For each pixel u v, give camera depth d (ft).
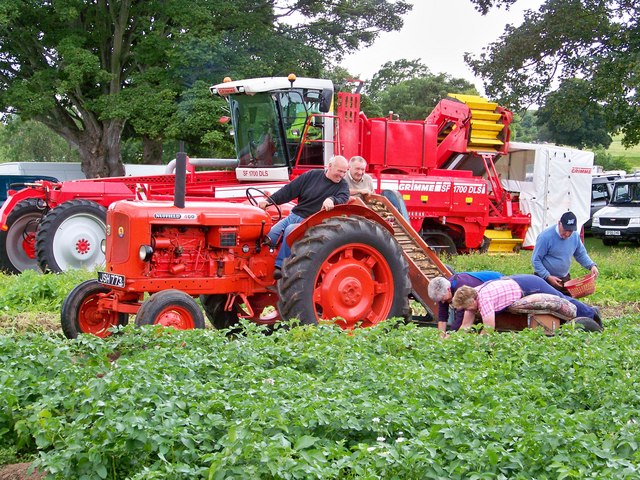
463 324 28.60
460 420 16.11
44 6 88.63
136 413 15.89
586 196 70.03
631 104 81.92
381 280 30.50
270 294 31.17
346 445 17.03
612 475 14.07
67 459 15.11
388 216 34.78
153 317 26.43
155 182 51.65
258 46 89.92
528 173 68.59
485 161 64.59
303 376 19.84
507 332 26.91
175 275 28.96
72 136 94.73
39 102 85.81
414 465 14.66
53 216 46.42
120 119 91.45
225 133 81.35
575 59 87.51
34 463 15.05
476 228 62.75
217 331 24.70
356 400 18.33
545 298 28.76
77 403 18.07
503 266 53.36
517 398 18.80
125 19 87.66
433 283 28.55
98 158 93.76
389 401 17.76
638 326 29.63
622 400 19.80
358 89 54.54
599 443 16.15
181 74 85.25
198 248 29.40
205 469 14.52
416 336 25.35
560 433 15.46
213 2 87.92
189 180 50.70
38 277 40.42
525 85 91.30
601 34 85.61
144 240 27.96
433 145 60.18
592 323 29.17
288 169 50.96
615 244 95.81
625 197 94.68
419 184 58.75
